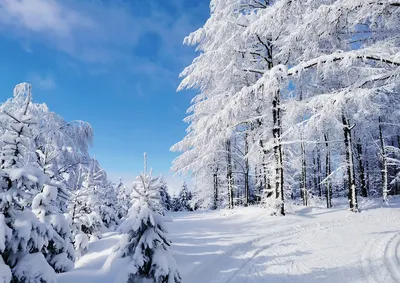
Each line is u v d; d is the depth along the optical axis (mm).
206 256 8758
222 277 7523
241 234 11977
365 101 8938
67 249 8141
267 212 16328
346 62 8422
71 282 6230
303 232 12781
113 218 20578
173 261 6453
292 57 16312
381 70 9609
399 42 9508
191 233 12000
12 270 5008
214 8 18578
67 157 16562
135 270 5836
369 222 14859
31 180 5371
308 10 9555
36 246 5438
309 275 7676
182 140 21047
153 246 6289
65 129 17469
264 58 17422
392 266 7934
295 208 18547
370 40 10500
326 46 14164
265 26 10711
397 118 22188
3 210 5285
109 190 23703
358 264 8383
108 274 6355
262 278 7480
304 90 17516
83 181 16359
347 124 18500
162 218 6684
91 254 11391
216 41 16484
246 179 26828
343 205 26375
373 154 33625
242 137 23906
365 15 8648
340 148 24312
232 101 13844
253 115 19297
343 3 7965
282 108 16203
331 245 10695
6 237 4996
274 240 11320
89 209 15391
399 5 8172
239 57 17250
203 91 20828
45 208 8062
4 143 5602
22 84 15594
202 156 20047
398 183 35031
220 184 33625
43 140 15266
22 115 5719
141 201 6695
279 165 16469
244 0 17531
